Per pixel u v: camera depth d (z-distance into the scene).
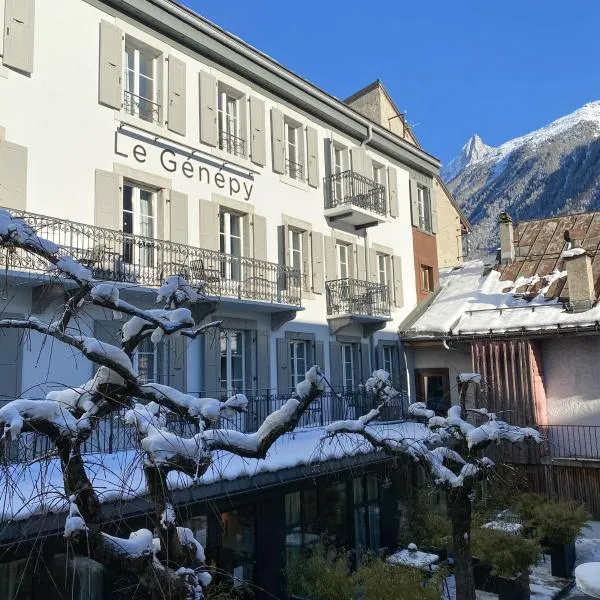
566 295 16.67
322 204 16.28
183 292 5.18
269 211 14.48
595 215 19.56
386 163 19.31
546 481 14.73
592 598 10.34
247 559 9.30
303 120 16.02
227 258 13.02
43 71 10.20
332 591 8.48
